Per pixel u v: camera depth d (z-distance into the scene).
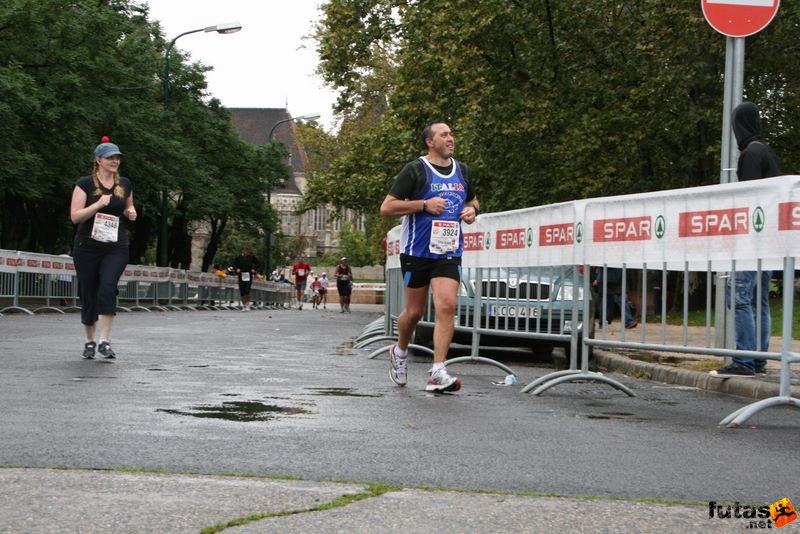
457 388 8.43
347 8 34.22
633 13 27.95
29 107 34.12
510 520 3.76
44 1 35.78
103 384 8.37
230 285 46.56
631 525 3.73
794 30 26.25
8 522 3.57
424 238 8.48
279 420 6.40
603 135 26.73
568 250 9.14
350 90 35.44
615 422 6.86
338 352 13.48
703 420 7.16
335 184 40.06
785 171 28.39
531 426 6.49
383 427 6.21
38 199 38.34
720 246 7.68
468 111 28.62
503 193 29.31
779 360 7.19
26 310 25.20
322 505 3.90
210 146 55.44
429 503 4.00
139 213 48.44
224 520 3.64
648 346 8.34
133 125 40.50
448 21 27.92
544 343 12.55
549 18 27.53
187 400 7.40
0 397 7.31
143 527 3.53
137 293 33.94
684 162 28.09
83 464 4.74
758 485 4.69
